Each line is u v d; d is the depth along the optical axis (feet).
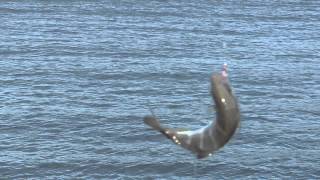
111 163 99.50
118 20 259.39
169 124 123.13
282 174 96.22
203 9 294.46
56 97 138.82
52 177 94.84
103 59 182.50
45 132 114.21
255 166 98.48
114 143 108.99
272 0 328.49
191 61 181.98
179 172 96.99
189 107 134.00
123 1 303.07
